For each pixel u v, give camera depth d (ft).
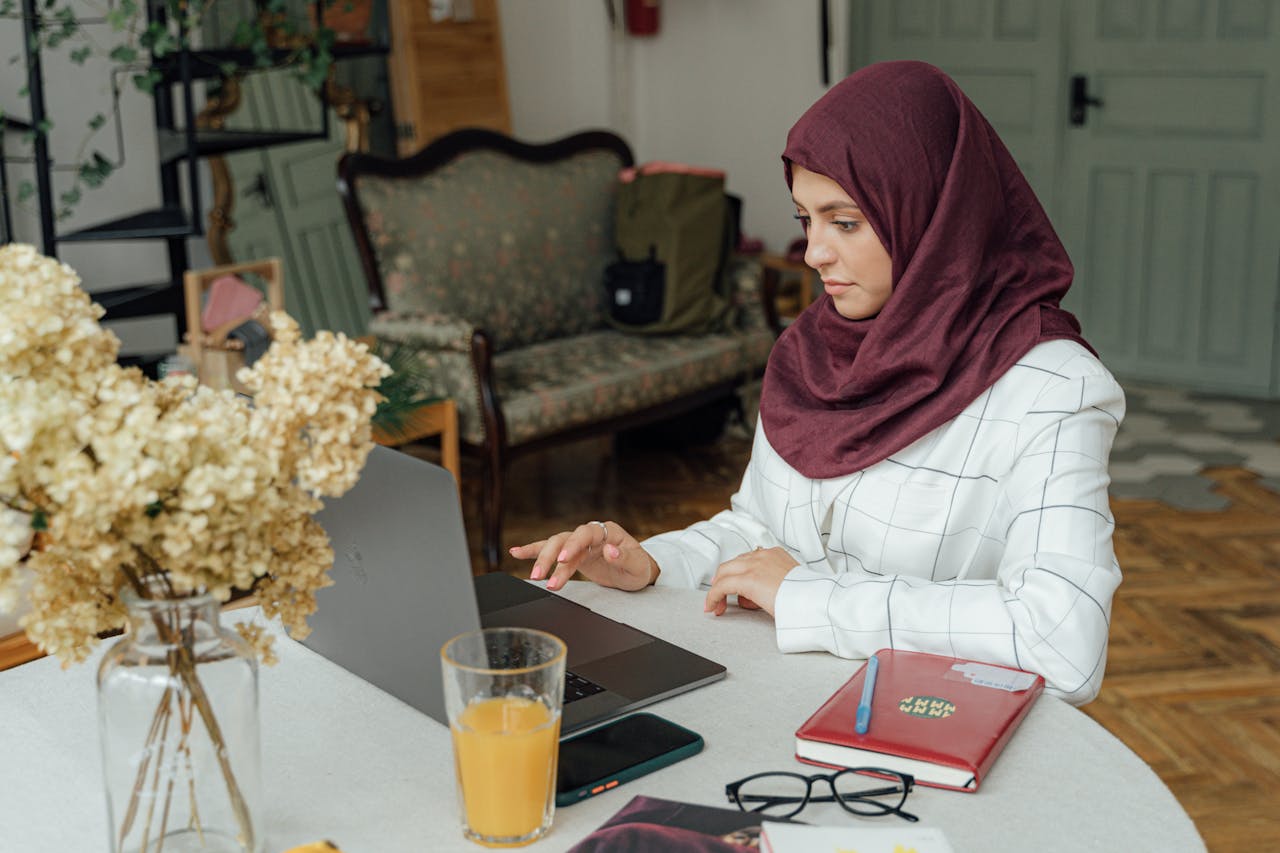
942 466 5.42
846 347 5.80
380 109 18.49
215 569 3.20
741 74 22.65
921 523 5.48
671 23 23.15
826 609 4.93
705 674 4.71
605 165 16.74
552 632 5.07
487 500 13.12
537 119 21.93
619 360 14.93
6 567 3.11
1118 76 19.22
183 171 17.51
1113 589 4.84
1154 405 18.38
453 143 15.20
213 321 12.04
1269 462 15.69
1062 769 4.07
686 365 15.23
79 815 3.89
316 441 3.47
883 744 4.01
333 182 18.25
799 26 21.88
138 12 16.75
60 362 3.41
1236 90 18.30
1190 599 11.71
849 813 3.82
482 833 3.67
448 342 12.90
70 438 3.17
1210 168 18.69
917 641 4.83
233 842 3.45
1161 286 19.40
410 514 4.01
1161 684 10.09
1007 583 5.00
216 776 3.38
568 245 16.05
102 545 3.11
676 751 4.15
